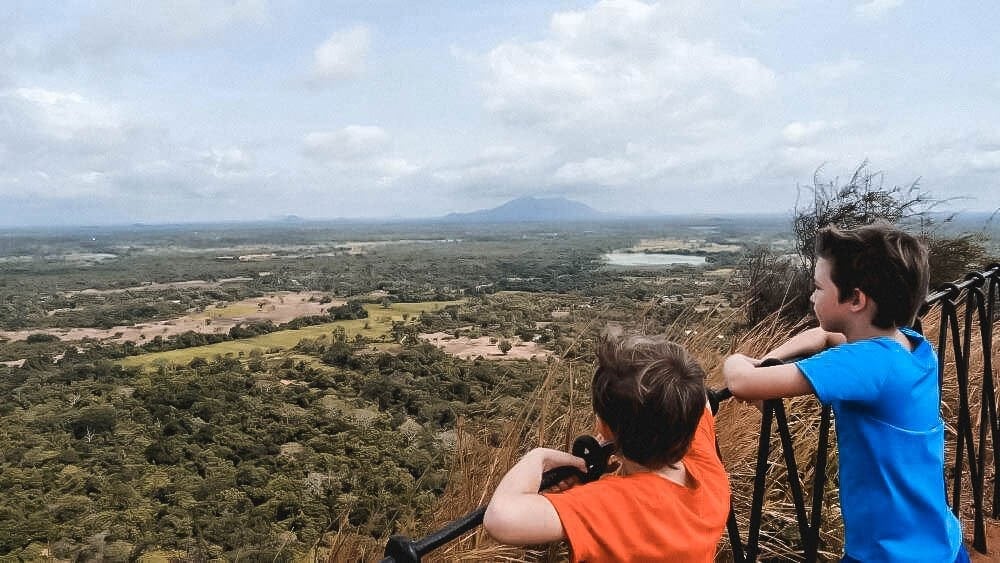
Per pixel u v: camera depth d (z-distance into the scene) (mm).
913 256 1377
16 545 32875
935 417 1449
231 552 25516
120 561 30172
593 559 1087
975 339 3742
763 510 2434
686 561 1134
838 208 4902
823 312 1509
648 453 1158
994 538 2596
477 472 2205
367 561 1933
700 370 1190
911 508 1384
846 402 1405
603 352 1222
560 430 2283
